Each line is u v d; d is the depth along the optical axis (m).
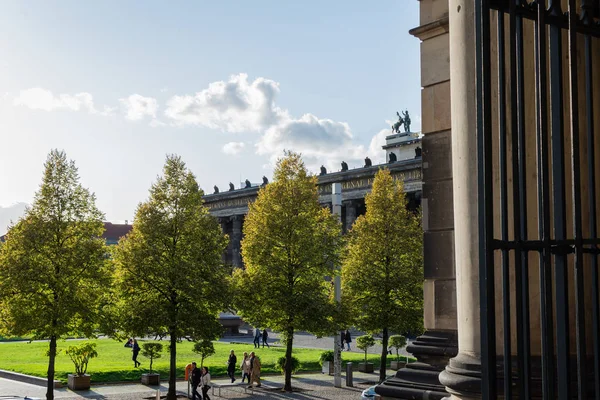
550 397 5.61
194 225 41.34
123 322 39.06
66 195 38.44
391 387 10.93
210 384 39.62
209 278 41.09
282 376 50.72
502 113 5.90
